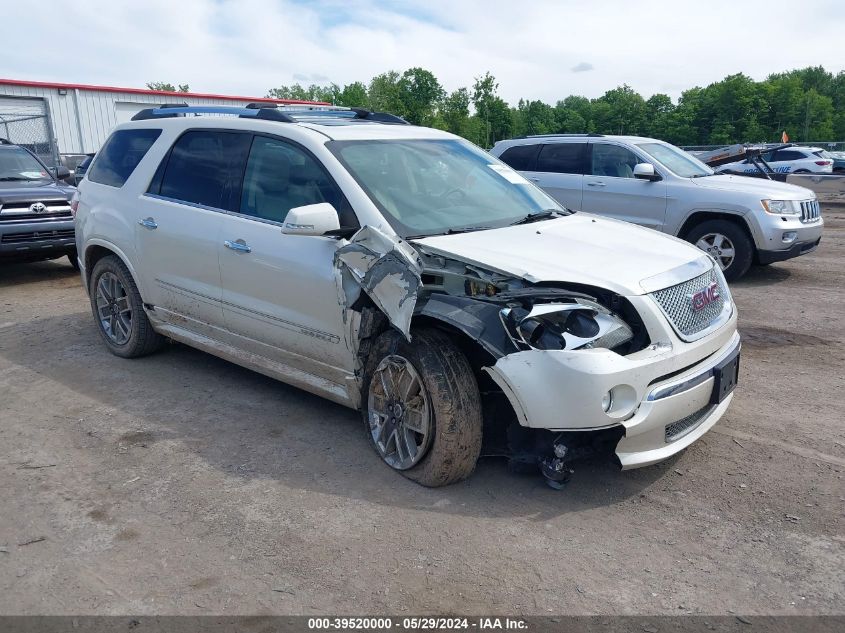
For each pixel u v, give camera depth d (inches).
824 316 283.7
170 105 231.5
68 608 114.2
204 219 190.1
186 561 125.7
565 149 407.8
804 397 197.5
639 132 3636.8
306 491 148.8
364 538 131.6
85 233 232.1
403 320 137.3
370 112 222.2
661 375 134.3
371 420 160.1
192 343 208.4
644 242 164.1
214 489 150.4
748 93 3380.9
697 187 354.3
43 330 271.9
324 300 159.2
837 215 655.1
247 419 185.8
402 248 141.2
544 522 136.0
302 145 173.9
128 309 228.7
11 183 383.6
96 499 147.3
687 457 161.6
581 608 112.3
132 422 185.2
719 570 121.1
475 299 140.0
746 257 344.8
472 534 132.3
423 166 180.9
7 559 127.4
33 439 176.2
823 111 3454.7
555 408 129.4
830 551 125.5
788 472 153.8
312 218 149.3
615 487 148.8
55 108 875.4
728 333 155.8
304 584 119.0
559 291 133.3
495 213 176.9
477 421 142.7
